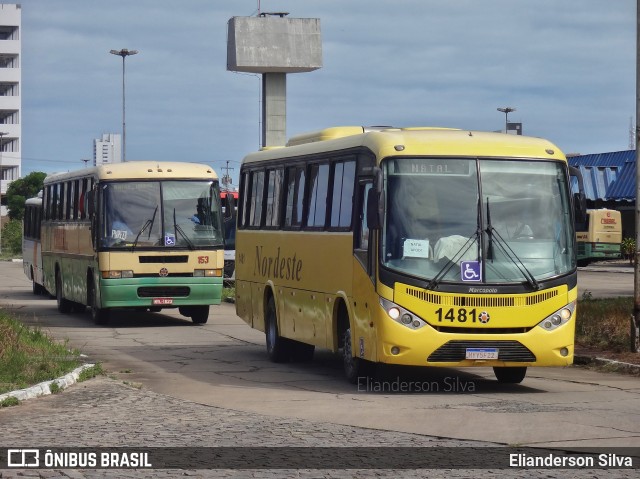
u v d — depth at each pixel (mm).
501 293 16156
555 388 17125
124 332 28016
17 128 148750
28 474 10484
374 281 16266
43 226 38344
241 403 15438
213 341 25688
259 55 69562
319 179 19234
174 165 30203
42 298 41969
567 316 16438
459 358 16109
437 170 16531
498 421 13508
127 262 29266
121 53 77188
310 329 19312
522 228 16500
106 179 29500
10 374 17328
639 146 21062
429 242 16234
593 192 75125
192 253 29625
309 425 13289
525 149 16859
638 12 20938
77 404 15141
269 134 70500
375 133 17172
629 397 15961
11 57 148875
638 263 20953
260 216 22359
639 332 20953
